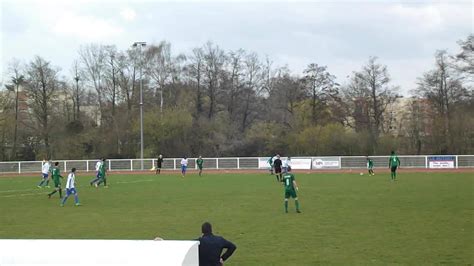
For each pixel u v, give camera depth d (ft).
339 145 240.53
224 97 287.48
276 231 53.62
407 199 81.97
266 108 286.87
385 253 42.11
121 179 150.20
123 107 272.10
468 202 76.54
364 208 71.36
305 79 272.10
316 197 87.66
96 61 275.18
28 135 250.57
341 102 268.82
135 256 19.65
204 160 203.00
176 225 58.95
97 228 57.67
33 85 250.78
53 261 19.98
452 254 41.34
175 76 282.77
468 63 227.40
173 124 248.32
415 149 238.68
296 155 243.40
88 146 249.55
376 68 265.34
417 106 246.06
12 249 20.42
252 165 200.34
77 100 273.13
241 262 39.81
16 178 168.04
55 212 72.84
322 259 40.37
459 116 225.76
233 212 69.56
